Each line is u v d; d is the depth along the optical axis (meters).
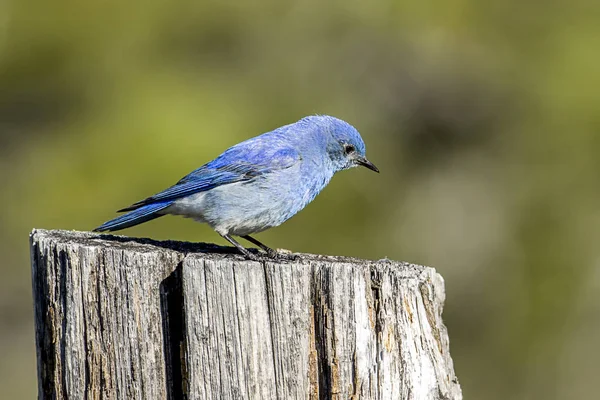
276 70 18.70
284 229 17.44
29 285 17.62
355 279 6.79
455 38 19.27
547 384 17.72
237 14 18.81
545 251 18.41
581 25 19.50
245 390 6.68
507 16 19.50
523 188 18.80
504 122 19.12
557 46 19.36
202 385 6.71
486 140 19.11
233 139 17.58
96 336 6.85
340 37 18.97
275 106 18.36
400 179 18.55
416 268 7.38
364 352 6.77
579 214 18.53
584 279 18.09
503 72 19.22
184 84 18.16
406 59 18.95
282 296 6.74
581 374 17.56
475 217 18.56
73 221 17.17
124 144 17.34
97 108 18.09
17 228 17.48
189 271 6.73
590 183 18.69
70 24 18.45
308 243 17.56
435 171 18.83
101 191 17.17
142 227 16.34
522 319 18.23
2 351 17.38
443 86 18.94
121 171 17.14
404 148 18.81
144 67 18.39
